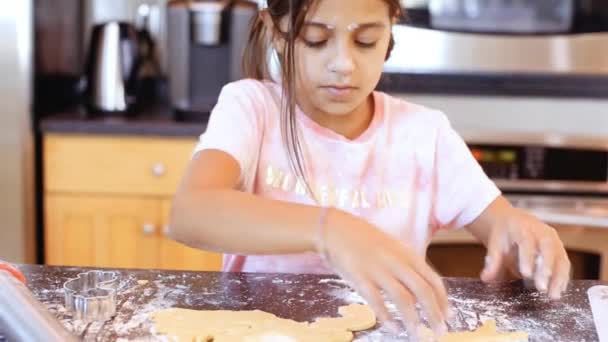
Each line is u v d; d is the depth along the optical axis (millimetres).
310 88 1010
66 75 2299
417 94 1968
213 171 959
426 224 1210
